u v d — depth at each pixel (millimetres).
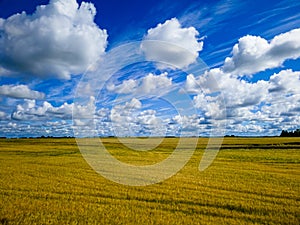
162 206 12852
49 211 11789
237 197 14336
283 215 11391
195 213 11766
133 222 10484
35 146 51531
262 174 21609
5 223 10203
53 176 20453
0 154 37562
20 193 15039
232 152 40062
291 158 32188
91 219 10781
